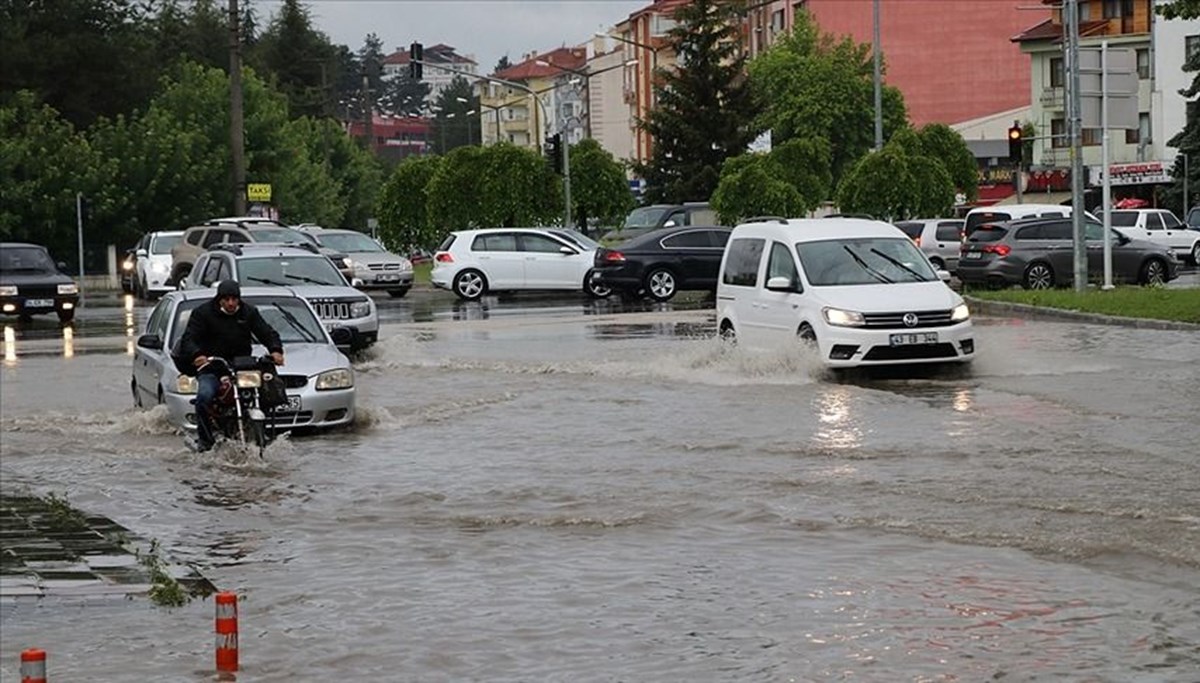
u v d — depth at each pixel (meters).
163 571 13.17
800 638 10.38
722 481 16.48
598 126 165.00
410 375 28.19
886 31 115.81
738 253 28.45
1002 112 112.50
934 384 24.61
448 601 11.79
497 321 41.59
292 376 21.17
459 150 69.06
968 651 9.94
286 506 16.23
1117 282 48.44
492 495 16.23
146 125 89.50
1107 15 101.19
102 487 17.80
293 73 161.50
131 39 100.81
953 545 13.12
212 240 52.41
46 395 27.50
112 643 10.95
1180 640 10.05
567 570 12.70
